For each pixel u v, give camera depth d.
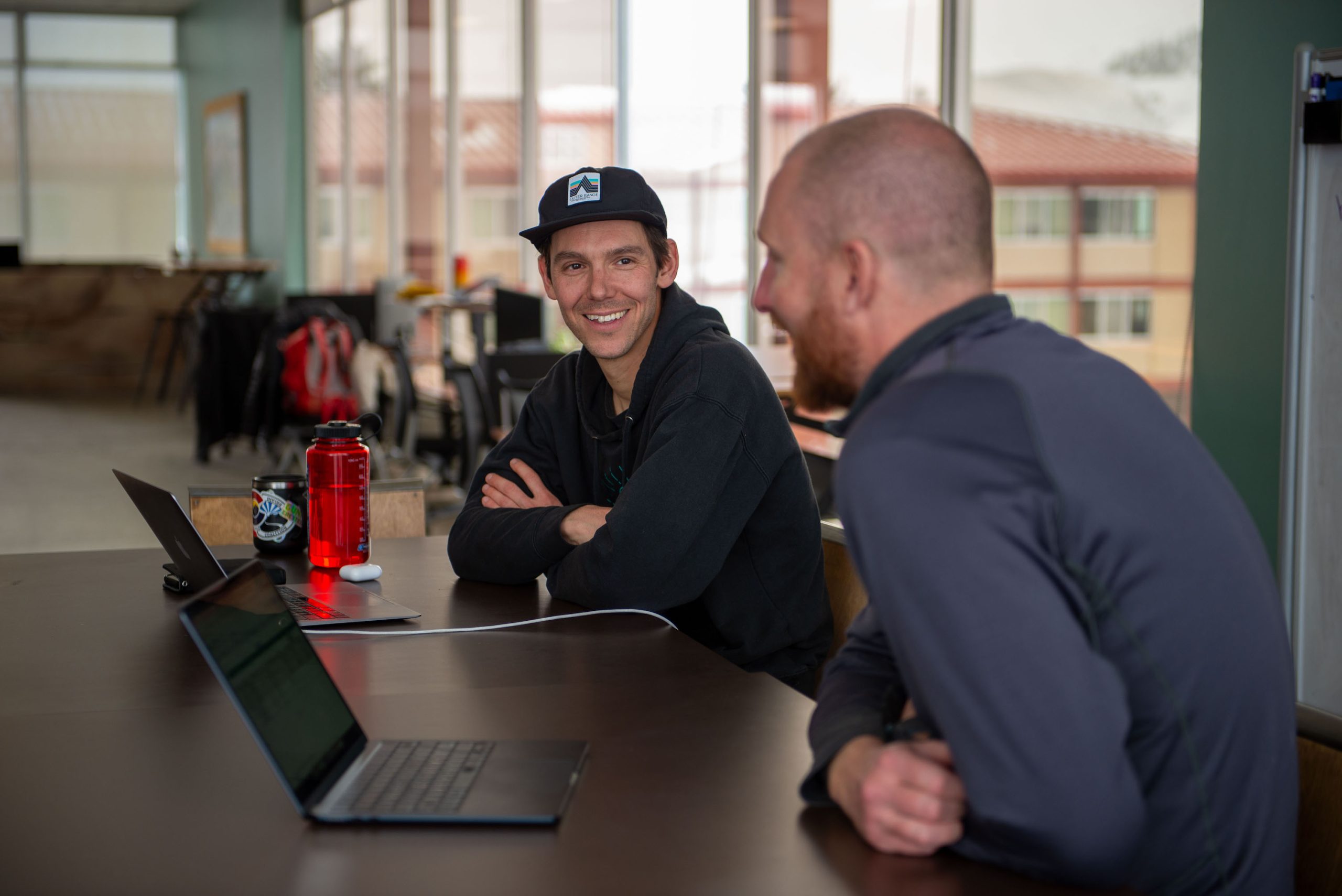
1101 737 0.81
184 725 1.16
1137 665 0.88
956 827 0.87
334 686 1.10
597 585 1.60
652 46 6.36
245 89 12.24
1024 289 3.95
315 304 7.10
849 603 1.91
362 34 9.87
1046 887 0.84
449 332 7.87
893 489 0.85
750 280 5.70
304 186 11.31
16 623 1.53
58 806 0.98
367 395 6.25
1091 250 3.65
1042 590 0.83
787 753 1.08
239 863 0.87
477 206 8.41
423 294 7.31
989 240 0.96
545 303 6.11
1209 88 3.13
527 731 1.13
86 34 14.43
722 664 1.35
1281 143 2.95
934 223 0.92
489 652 1.40
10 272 11.48
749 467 1.69
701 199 6.05
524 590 1.73
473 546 1.75
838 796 0.93
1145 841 0.91
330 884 0.84
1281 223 2.96
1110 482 0.87
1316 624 2.65
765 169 5.54
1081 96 3.64
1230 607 0.90
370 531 2.24
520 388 5.56
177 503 1.50
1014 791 0.81
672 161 6.25
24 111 14.34
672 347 1.77
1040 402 0.87
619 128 6.73
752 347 5.55
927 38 4.41
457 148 8.58
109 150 14.62
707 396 1.67
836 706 1.02
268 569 1.74
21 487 6.94
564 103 7.29
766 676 1.31
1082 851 0.81
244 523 2.26
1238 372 3.10
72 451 8.27
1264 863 0.92
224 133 12.85
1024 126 3.91
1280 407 2.99
